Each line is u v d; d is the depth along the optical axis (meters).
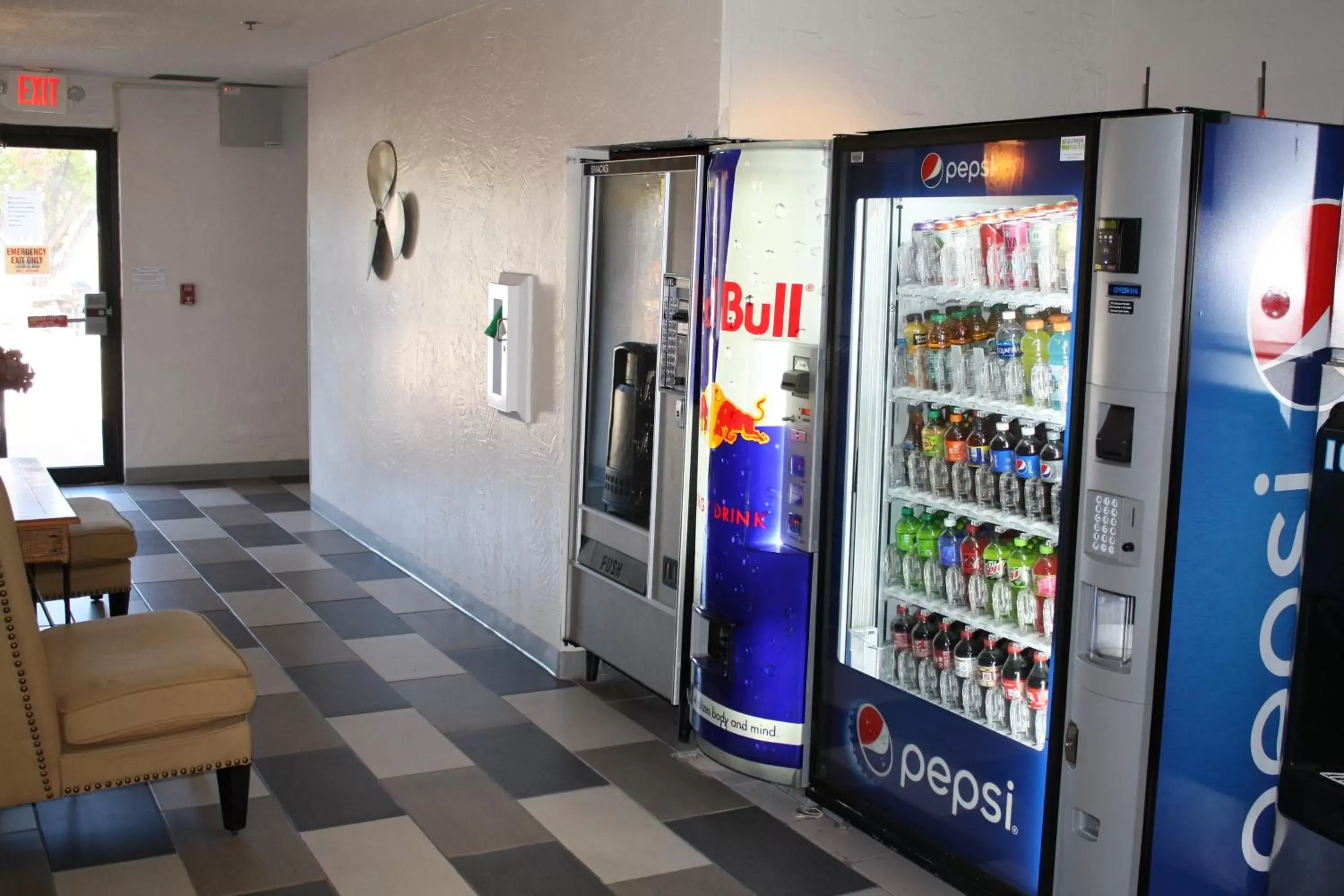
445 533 6.02
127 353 8.45
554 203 4.85
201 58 7.20
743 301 3.72
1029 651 3.23
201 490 8.46
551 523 4.99
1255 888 2.96
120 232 8.36
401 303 6.42
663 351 4.12
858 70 4.04
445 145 5.81
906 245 3.44
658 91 4.12
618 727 4.41
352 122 6.94
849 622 3.63
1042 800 2.98
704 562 3.96
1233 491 2.74
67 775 3.21
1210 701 2.80
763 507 3.77
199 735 3.37
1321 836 2.82
